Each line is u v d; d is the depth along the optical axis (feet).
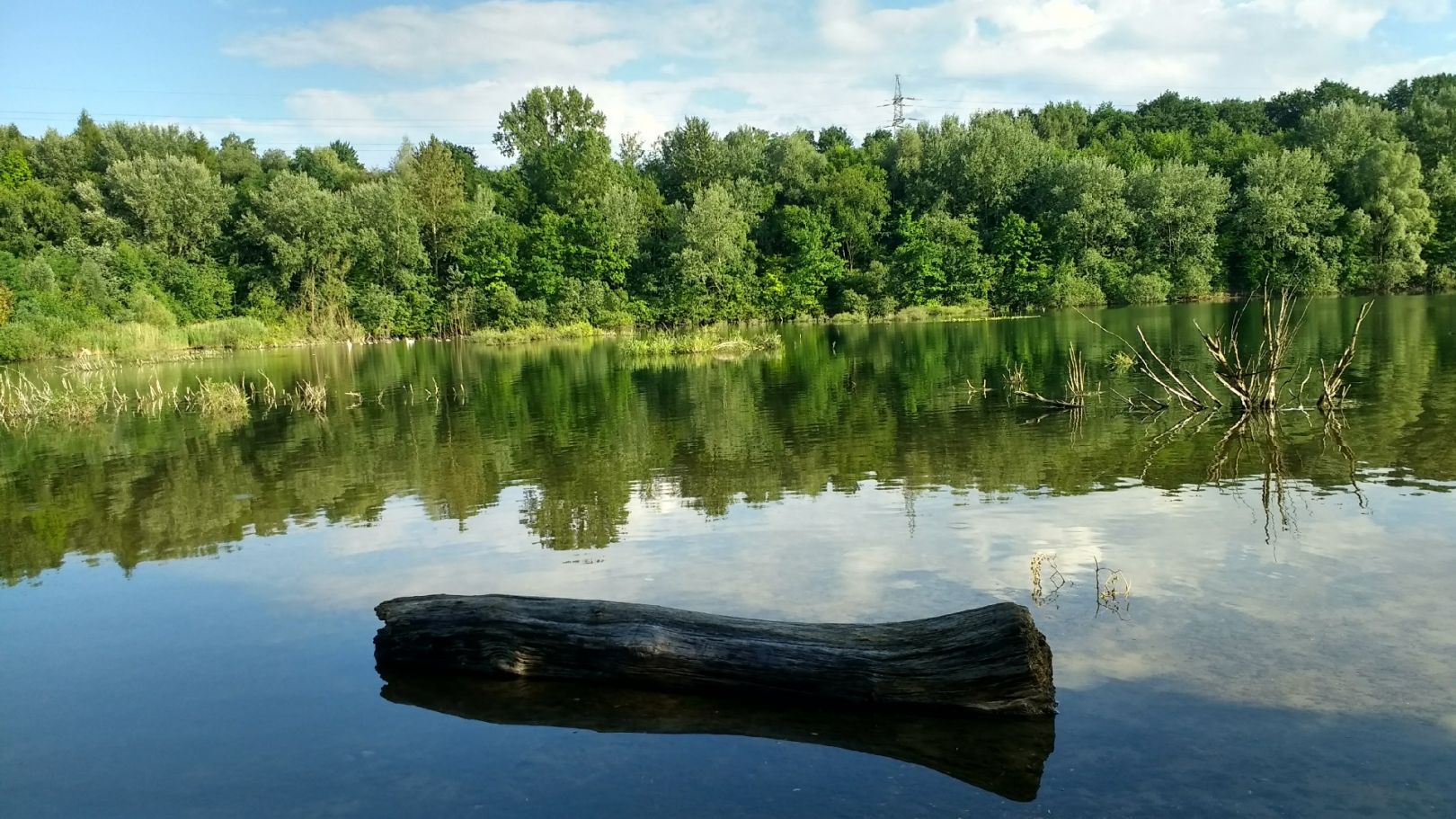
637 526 33.22
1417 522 28.32
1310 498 32.01
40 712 19.85
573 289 197.16
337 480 45.09
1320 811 13.96
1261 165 192.44
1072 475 38.06
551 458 48.80
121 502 41.86
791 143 231.30
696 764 16.70
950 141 221.05
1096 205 195.93
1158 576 24.59
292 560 30.99
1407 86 285.84
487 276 200.75
